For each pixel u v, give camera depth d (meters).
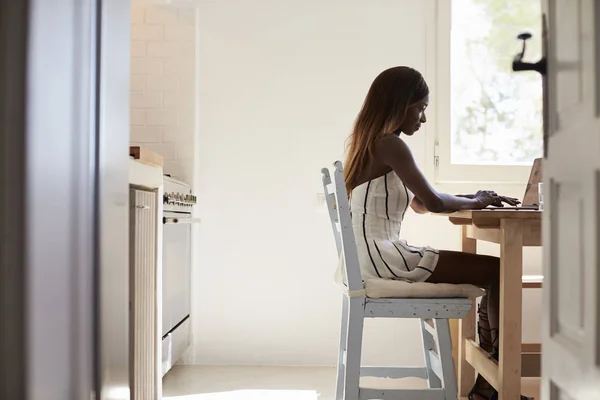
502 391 1.87
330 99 3.26
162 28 3.26
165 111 3.25
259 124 3.26
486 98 3.28
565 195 0.79
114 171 0.71
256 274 3.23
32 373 0.56
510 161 3.28
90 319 0.65
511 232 1.86
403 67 2.17
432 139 3.21
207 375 3.01
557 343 0.81
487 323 2.25
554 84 0.83
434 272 2.03
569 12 0.77
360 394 1.85
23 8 0.56
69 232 0.62
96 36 0.67
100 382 0.66
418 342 3.21
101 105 0.67
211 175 3.26
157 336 2.11
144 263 1.91
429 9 3.24
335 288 3.24
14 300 0.55
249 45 3.26
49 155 0.59
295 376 2.99
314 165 3.25
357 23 3.26
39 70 0.57
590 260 0.71
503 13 3.28
